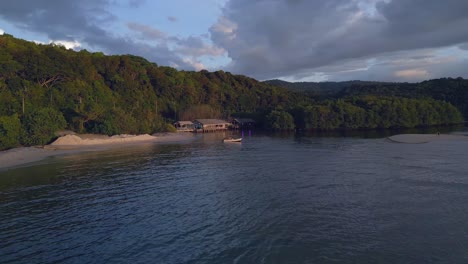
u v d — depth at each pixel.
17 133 71.81
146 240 23.22
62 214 28.66
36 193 35.25
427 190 34.28
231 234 23.91
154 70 165.88
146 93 152.50
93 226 25.92
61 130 91.50
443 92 183.25
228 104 195.00
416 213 27.33
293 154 63.41
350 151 66.44
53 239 23.55
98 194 34.94
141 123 113.12
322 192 34.25
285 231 24.17
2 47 100.06
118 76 138.62
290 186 36.97
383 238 22.62
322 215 27.31
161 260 20.31
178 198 33.22
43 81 103.06
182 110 159.75
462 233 23.16
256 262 19.73
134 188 37.38
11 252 21.62
